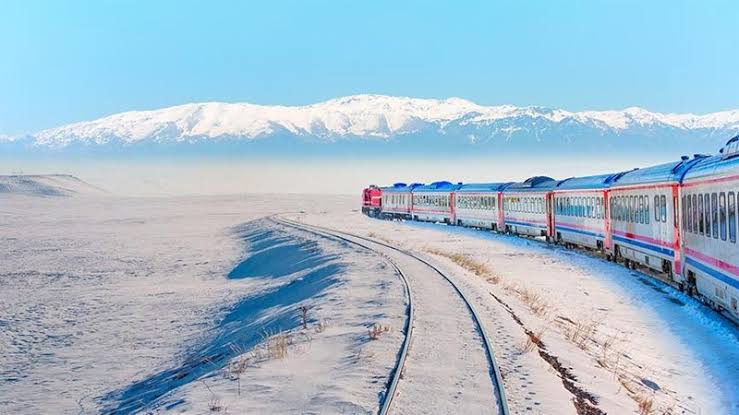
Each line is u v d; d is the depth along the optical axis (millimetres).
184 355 21484
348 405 10961
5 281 45719
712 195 20172
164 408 12273
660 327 20547
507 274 32656
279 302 28828
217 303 32312
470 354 14211
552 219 46719
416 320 17844
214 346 21688
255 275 43875
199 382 13867
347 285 26359
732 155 18828
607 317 22266
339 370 13172
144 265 52281
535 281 30328
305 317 19609
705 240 20984
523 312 20547
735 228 17875
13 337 27141
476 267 32625
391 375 12641
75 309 33438
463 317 18297
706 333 19125
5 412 16406
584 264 36188
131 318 29875
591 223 38844
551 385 12211
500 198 57094
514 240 51469
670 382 14992
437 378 12438
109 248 67250
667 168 27031
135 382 18438
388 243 46188
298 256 44656
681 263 24391
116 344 24672
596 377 13625
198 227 96188
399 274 28078
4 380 20188
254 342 19078
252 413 11031
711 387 14477
